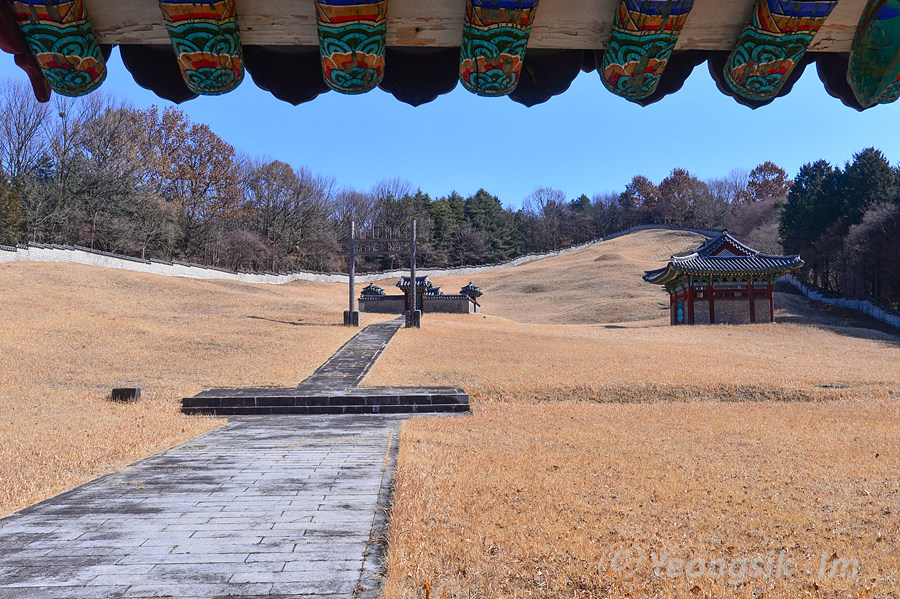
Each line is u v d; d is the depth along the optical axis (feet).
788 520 26.32
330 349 99.19
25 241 176.55
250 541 22.33
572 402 68.95
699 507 28.07
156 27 8.32
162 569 19.56
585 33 8.50
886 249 184.34
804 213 235.61
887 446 42.96
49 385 69.46
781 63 8.35
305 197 307.17
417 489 29.17
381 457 38.86
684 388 73.51
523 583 19.34
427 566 19.89
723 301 161.58
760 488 31.50
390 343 106.63
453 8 8.19
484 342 110.52
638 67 8.35
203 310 140.87
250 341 101.81
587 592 18.70
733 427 51.01
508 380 77.15
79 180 198.80
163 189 243.40
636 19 7.81
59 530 23.68
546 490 30.22
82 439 43.52
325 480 32.24
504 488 30.40
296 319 138.21
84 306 121.80
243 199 277.44
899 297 200.54
